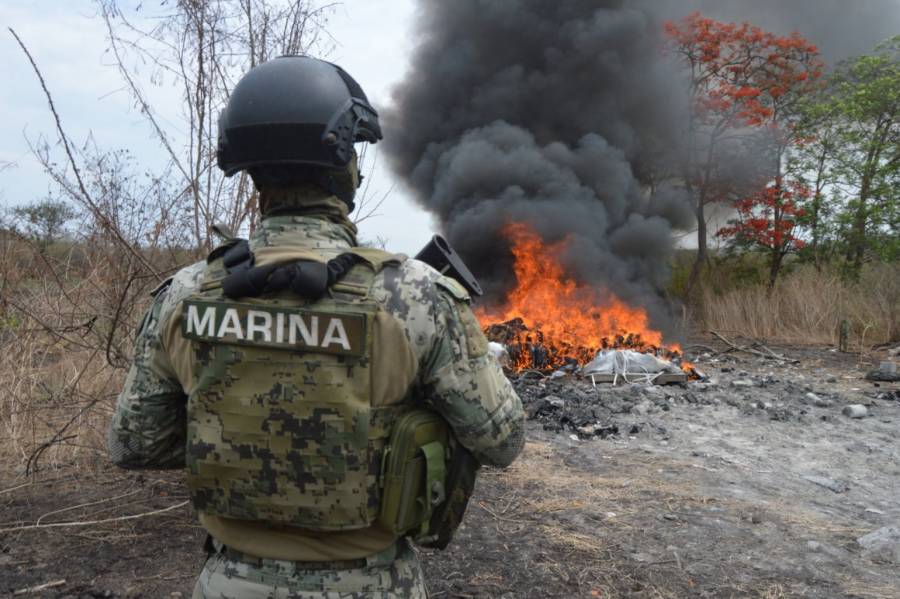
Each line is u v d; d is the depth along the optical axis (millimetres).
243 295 1311
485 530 3555
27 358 4168
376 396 1290
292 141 1336
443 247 1521
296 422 1266
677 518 3771
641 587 3006
